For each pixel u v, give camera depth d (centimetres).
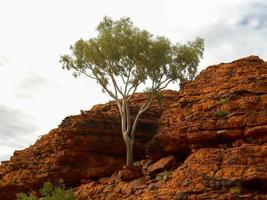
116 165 4409
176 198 3047
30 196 4028
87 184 4172
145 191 3438
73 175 4366
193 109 3769
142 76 4475
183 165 3350
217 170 3075
